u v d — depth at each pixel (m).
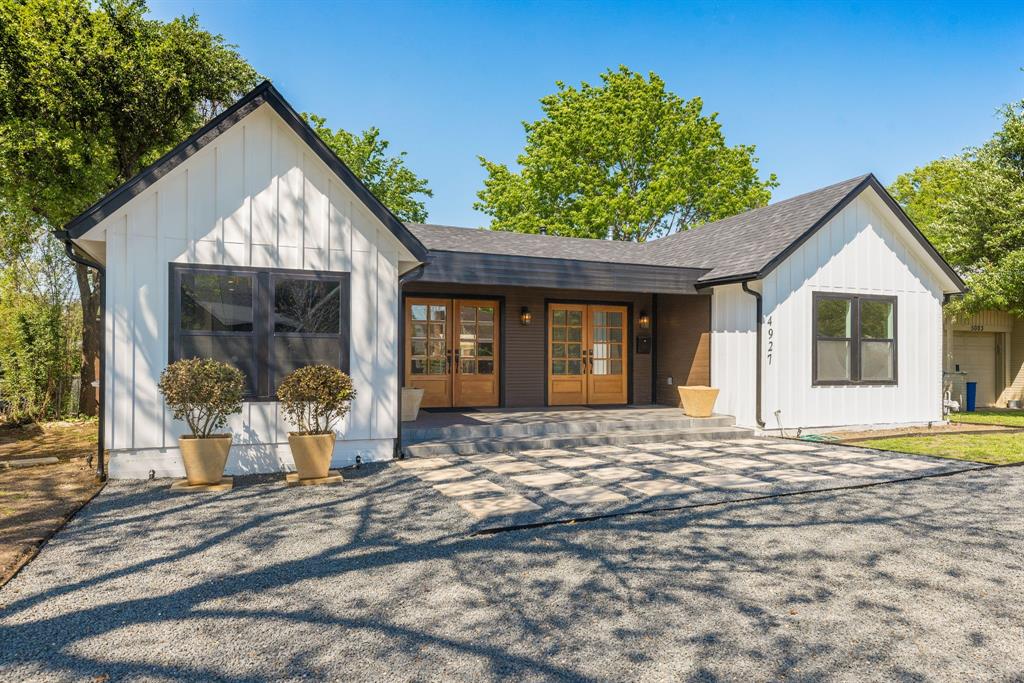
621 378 13.46
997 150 15.43
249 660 2.92
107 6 12.64
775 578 4.02
